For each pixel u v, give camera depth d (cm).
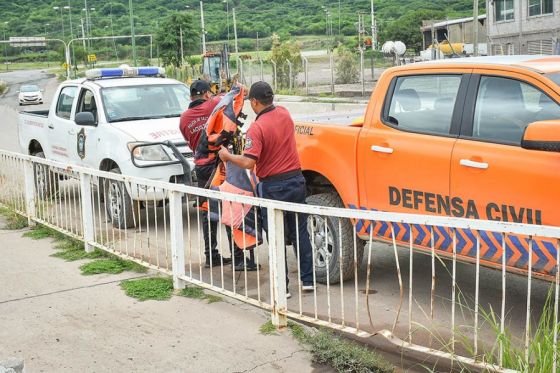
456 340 461
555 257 461
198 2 15875
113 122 945
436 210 547
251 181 623
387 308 583
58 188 869
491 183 505
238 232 577
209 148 689
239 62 4219
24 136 1195
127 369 464
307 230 614
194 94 771
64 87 1084
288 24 13600
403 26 8125
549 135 444
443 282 646
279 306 525
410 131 572
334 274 637
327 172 639
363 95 3325
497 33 4547
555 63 524
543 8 4072
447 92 555
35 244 812
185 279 615
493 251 502
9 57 14312
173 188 612
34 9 16825
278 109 603
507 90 518
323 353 471
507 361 402
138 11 15512
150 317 558
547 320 432
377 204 597
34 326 544
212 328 532
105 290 630
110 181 915
